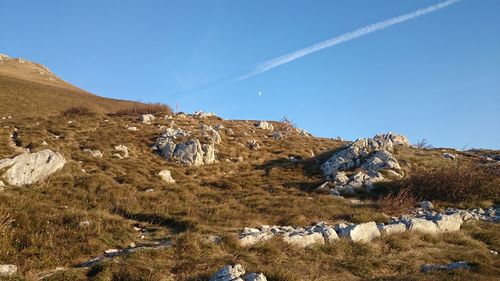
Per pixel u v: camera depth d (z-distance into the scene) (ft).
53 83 402.72
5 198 51.47
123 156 106.93
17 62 451.12
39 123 132.87
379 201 73.61
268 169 110.63
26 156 75.00
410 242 49.67
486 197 81.51
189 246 40.09
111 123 142.61
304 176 102.89
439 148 141.18
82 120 142.20
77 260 38.40
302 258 41.81
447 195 80.74
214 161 117.80
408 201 73.56
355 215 60.90
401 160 107.34
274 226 54.34
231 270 32.96
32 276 33.22
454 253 47.09
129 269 33.86
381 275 39.17
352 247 45.70
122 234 45.78
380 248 46.93
